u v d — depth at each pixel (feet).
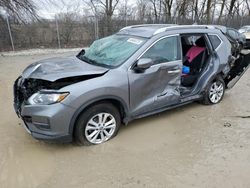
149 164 10.41
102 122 11.55
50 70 11.57
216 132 13.25
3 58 36.09
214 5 84.48
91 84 10.65
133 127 13.52
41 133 10.40
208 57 15.83
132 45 12.76
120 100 11.53
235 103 17.44
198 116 15.15
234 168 10.27
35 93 10.50
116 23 56.24
